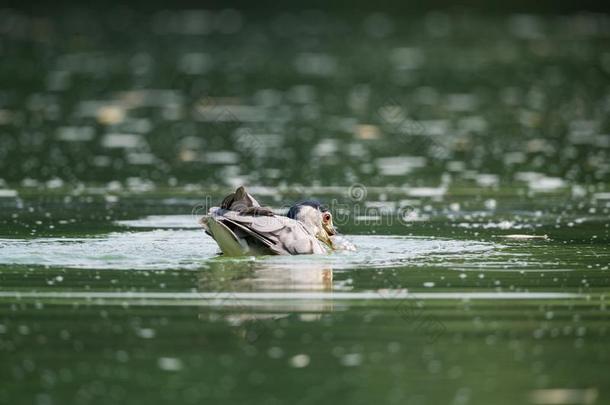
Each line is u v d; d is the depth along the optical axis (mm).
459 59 42875
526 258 12109
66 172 20219
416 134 26250
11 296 10203
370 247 12727
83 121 28219
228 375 8070
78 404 7488
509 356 8523
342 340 8922
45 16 56219
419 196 17656
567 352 8617
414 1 59000
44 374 8070
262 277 10922
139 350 8617
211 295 10242
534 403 7512
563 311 9797
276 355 8508
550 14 58188
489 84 36719
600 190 18312
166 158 22281
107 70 39562
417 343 8836
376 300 10125
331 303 10031
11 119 28453
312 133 26422
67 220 14836
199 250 12312
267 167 21219
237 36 50531
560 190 18344
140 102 32188
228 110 30609
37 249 12359
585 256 12227
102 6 59094
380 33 51844
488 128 27484
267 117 29297
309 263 11539
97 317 9523
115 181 19141
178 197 17328
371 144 24656
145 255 12031
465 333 9141
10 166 20859
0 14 56406
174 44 47500
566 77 38250
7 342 8812
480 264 11719
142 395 7652
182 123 28016
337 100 32938
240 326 9273
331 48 46656
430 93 34656
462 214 15664
